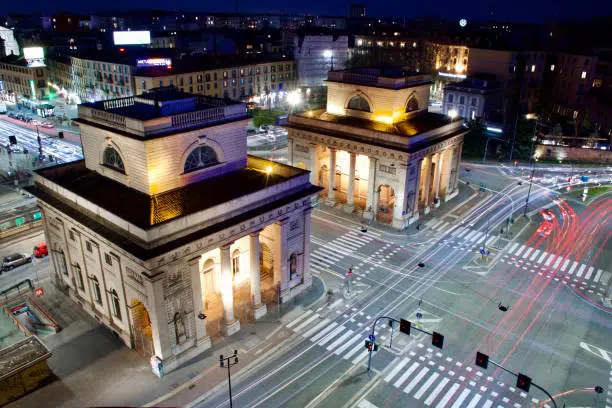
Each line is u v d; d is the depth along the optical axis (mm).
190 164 43250
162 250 35156
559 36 163625
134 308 40219
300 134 72750
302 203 46656
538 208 74688
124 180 42500
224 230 39469
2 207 70938
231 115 45188
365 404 36906
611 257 59812
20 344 38656
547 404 37062
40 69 152125
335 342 43594
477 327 45938
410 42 168500
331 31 177125
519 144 99812
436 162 70875
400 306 49094
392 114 66625
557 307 49406
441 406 36875
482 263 57938
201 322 40750
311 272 55312
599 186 84188
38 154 99625
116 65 130500
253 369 40031
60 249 47500
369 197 68000
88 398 36656
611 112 104000
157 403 36312
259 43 187125
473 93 112188
